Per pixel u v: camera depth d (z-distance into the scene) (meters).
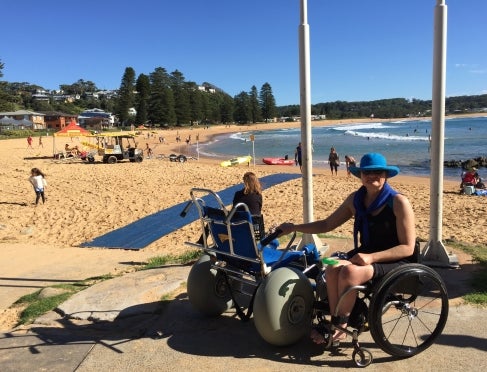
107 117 118.69
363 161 3.53
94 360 3.69
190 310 4.59
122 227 10.35
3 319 4.97
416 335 3.74
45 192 16.58
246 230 3.73
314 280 4.20
